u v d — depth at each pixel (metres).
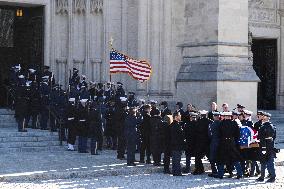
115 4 36.97
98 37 37.25
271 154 21.03
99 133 27.92
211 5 32.16
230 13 32.09
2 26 38.12
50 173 20.80
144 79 31.25
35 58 37.34
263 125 21.22
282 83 44.94
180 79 33.31
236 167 22.02
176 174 22.30
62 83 37.34
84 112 27.48
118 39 37.03
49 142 28.66
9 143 27.55
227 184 20.38
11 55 38.16
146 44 36.41
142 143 24.67
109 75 36.50
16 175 20.17
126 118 24.03
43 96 30.88
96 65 37.09
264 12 44.16
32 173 20.61
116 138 28.92
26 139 28.45
